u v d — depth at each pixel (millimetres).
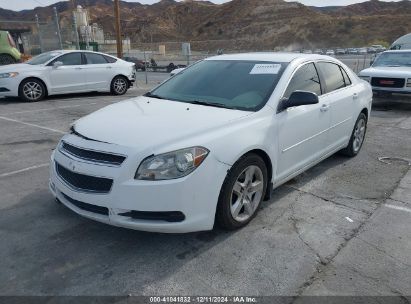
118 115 3777
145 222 3094
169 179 3053
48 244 3441
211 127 3402
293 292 2850
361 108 5871
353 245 3469
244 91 4168
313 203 4340
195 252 3336
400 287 2914
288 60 4555
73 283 2924
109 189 3082
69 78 11859
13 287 2871
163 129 3324
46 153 6082
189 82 4629
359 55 36656
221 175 3305
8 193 4520
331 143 5191
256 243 3486
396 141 7066
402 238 3600
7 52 16266
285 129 4043
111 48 53812
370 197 4520
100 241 3498
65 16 64562
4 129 7664
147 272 3062
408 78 9828
